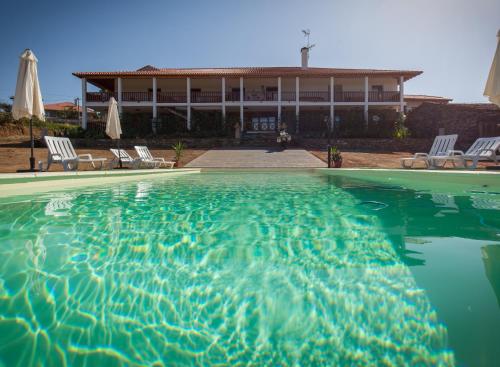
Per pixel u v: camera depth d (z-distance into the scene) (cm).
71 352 107
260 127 2589
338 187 571
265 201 416
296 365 101
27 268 175
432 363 100
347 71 2441
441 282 153
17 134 2497
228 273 170
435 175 586
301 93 2511
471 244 215
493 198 414
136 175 791
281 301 139
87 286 154
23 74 749
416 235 240
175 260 190
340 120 2370
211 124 2316
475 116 1875
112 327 121
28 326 121
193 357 106
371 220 295
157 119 2244
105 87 2703
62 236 243
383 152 1675
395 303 134
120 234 249
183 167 1192
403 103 2311
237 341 113
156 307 135
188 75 2305
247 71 2528
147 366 101
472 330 114
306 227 271
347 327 119
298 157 1429
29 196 465
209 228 270
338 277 162
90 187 592
